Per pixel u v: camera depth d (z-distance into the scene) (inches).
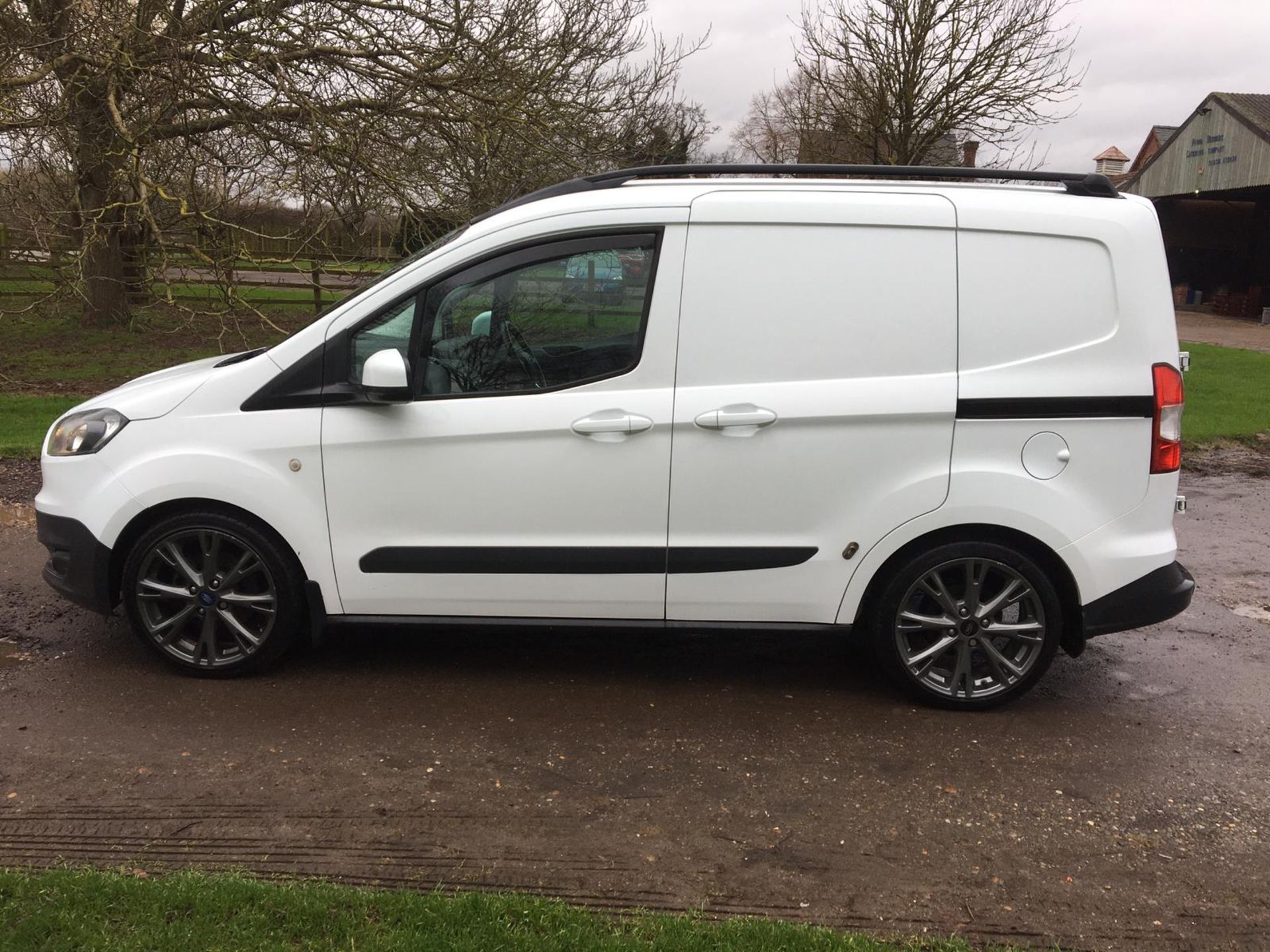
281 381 147.2
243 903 96.5
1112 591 144.7
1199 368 618.5
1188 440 378.0
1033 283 140.6
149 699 148.2
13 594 192.4
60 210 458.6
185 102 481.4
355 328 146.5
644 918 98.3
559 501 145.4
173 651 155.0
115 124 445.4
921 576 146.4
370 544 148.3
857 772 131.9
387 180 479.8
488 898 99.3
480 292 145.3
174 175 473.7
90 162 469.4
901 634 149.4
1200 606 205.8
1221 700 157.8
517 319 145.2
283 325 631.2
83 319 647.1
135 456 148.6
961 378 140.9
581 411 143.0
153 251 482.3
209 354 564.7
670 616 149.9
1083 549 143.4
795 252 141.6
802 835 116.1
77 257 432.1
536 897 101.1
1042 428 141.1
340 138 468.8
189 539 151.7
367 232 512.4
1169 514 145.7
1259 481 323.6
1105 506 143.1
